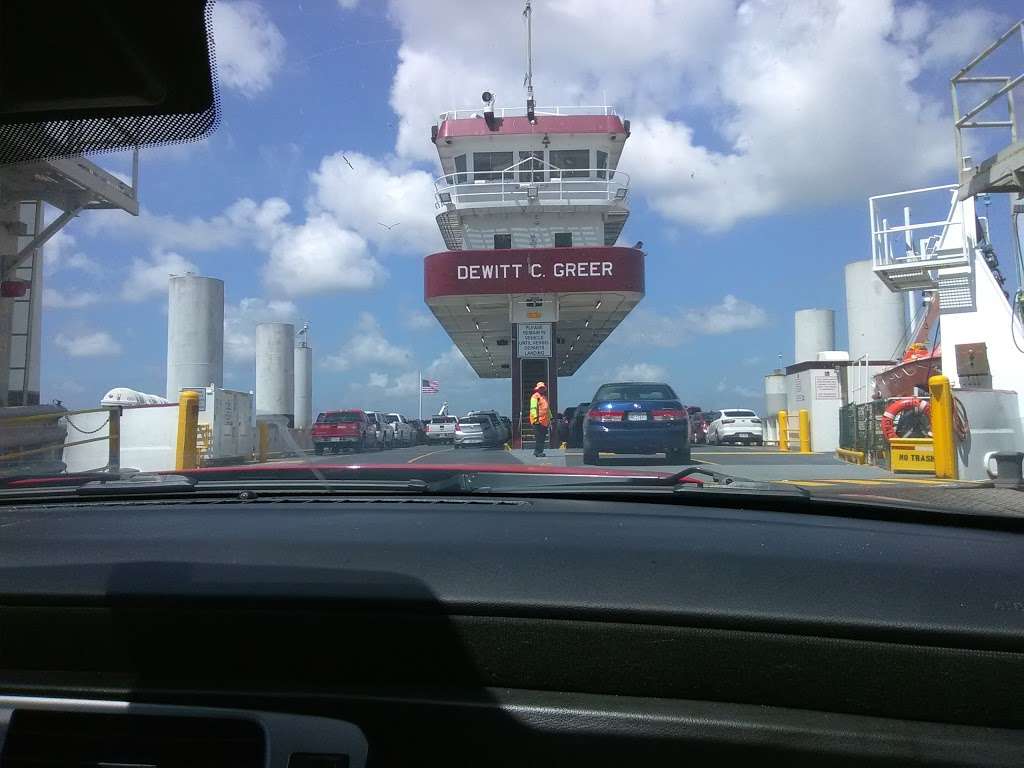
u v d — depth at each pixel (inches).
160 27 77.7
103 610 77.5
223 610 75.9
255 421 869.8
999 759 66.3
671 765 69.5
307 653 75.4
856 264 1130.7
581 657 73.0
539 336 1034.7
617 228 1179.3
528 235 1107.3
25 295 618.2
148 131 90.5
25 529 100.9
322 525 99.7
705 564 82.7
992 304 693.9
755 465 668.1
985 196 648.4
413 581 78.5
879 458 651.5
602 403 626.5
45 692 75.5
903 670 70.0
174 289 877.8
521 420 1029.8
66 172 536.4
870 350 1115.3
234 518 104.9
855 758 67.3
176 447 651.5
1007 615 71.7
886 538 95.7
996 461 357.1
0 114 86.8
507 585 77.3
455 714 71.3
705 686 72.2
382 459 705.0
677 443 613.6
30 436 478.3
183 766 72.5
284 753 70.8
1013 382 676.7
